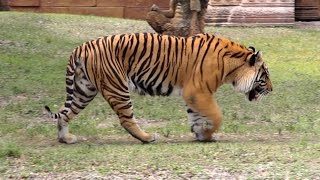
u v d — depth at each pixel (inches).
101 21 1080.8
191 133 566.6
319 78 816.9
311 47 1017.5
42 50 905.5
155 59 519.5
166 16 880.9
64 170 434.3
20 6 1224.2
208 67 518.6
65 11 1226.0
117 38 519.8
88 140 544.7
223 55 522.0
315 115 639.8
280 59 931.3
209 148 490.3
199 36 527.2
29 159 461.4
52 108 655.1
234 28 1151.0
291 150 486.9
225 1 1178.0
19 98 690.2
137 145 510.9
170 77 522.0
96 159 456.1
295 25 1219.9
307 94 731.4
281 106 676.1
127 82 522.0
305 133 571.2
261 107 671.8
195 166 441.7
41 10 1226.6
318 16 1282.0
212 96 525.3
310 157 465.7
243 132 572.4
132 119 522.9
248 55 526.6
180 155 468.8
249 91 533.6
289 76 821.2
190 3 868.0
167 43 520.7
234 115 632.4
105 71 516.1
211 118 522.0
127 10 1226.0
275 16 1190.3
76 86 527.5
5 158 463.5
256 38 1063.6
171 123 604.4
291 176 422.6
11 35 951.0
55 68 822.5
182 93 526.3
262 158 461.7
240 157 464.8
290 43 1037.2
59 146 517.7
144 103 673.0
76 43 954.1
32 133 563.2
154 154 471.2
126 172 429.7
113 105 520.4
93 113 635.5
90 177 421.4
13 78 763.4
